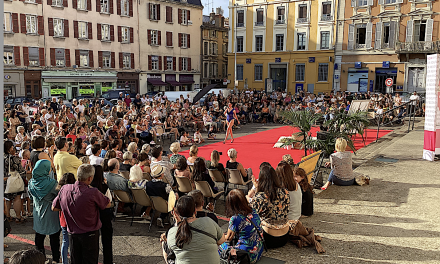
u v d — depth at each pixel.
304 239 5.26
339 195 7.55
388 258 4.86
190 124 20.86
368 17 34.91
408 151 11.87
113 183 6.78
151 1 44.56
